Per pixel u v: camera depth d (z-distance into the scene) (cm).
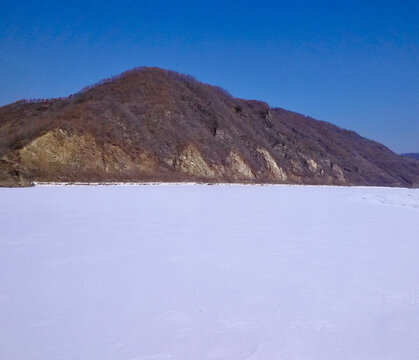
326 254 939
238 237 1134
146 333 482
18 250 914
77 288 649
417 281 723
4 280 688
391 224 1495
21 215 1480
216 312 556
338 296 634
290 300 611
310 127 10625
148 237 1099
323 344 463
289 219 1579
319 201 2661
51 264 796
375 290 667
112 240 1047
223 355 431
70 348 441
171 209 1792
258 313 555
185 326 506
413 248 1027
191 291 645
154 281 695
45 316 530
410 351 448
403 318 546
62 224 1287
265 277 735
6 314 536
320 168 7919
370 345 462
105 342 456
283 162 7138
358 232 1280
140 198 2331
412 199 3225
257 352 440
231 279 717
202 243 1034
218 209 1866
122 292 632
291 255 921
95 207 1783
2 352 430
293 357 430
